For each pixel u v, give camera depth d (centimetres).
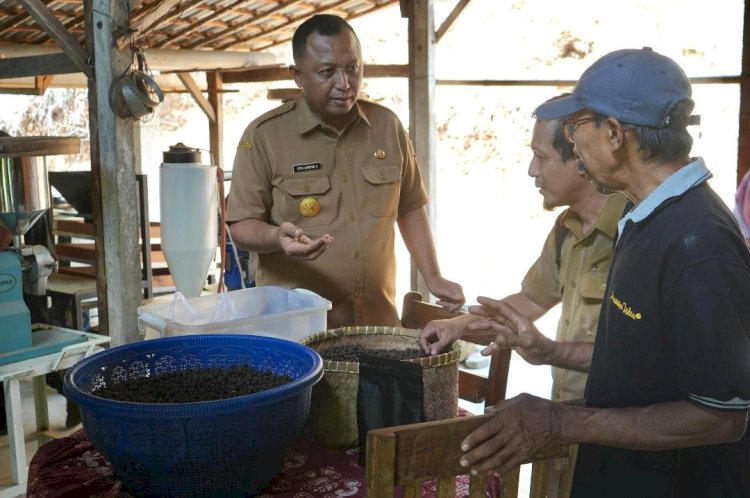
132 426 134
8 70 427
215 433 134
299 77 235
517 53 1039
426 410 158
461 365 488
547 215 938
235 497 143
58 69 405
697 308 117
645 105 121
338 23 224
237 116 1145
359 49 229
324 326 216
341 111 231
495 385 203
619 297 131
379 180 250
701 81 396
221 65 674
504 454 123
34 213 288
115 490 151
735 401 117
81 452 170
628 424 123
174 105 1137
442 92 1044
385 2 604
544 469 133
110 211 392
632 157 127
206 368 176
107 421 136
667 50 981
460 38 1061
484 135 1026
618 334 132
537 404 125
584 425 124
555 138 167
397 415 154
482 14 1048
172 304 215
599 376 138
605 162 129
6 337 305
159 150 1120
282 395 138
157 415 131
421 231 269
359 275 249
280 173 245
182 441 134
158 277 512
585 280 181
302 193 245
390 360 155
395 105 1095
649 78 122
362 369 158
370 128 253
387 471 115
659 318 125
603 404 136
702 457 133
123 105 376
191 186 330
